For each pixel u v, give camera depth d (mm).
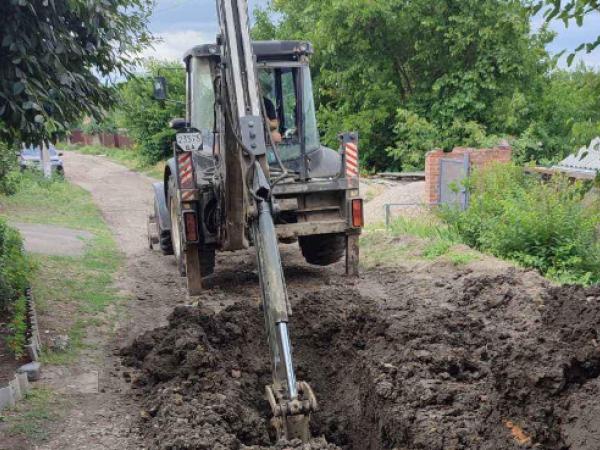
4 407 5609
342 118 24094
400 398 5332
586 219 10945
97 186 27969
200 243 9242
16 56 6984
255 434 5266
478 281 8836
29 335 7199
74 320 8070
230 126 6977
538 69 22547
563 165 14695
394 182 20812
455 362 5910
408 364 5836
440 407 5203
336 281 9820
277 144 9758
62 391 6062
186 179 9227
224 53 6836
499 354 5699
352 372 6352
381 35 23531
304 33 26312
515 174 13492
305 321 7281
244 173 6125
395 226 13430
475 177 13391
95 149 50750
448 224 12641
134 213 19891
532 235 10812
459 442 4703
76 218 17984
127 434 5238
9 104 6961
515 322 7367
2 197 20391
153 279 10539
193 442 4680
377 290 9328
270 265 5430
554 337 6184
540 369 5062
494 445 4637
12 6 6883
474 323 7148
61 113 7438
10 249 9820
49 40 7215
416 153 22016
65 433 5246
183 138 8094
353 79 24156
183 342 6375
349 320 7145
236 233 7727
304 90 9836
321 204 9789
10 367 6523
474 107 22094
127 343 7422
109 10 7965
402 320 7152
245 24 6395
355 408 5938
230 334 6914
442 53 23016
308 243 10516
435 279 9656
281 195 9609
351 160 9648
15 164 21969
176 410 5270
